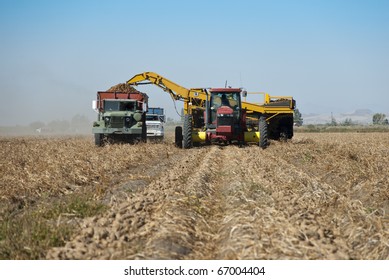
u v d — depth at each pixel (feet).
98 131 136.67
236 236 38.96
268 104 152.76
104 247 37.19
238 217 43.83
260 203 50.06
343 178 73.56
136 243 38.81
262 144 133.08
